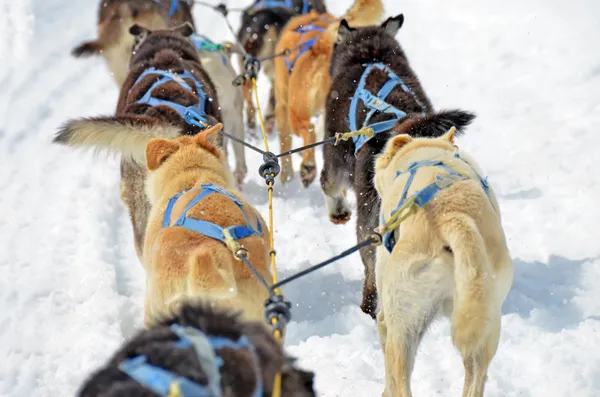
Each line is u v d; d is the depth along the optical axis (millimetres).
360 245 6453
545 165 13359
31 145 15164
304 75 13133
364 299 9430
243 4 22562
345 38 10914
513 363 8219
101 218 12453
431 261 6375
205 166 7535
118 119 8250
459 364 8250
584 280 10008
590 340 8508
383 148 8672
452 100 16250
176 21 14289
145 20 13273
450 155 7266
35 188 13516
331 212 11688
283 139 14078
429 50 18891
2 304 9805
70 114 16422
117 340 8930
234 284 6102
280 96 14008
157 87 9422
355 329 9070
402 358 6559
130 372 3627
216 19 21594
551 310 9336
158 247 6582
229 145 15680
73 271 10719
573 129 14359
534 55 17609
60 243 11578
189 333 3871
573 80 16266
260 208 13016
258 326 4148
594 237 11094
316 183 14102
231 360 3754
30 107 16688
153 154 7617
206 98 9828
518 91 16219
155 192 7484
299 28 14250
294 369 4168
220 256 6227
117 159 14570
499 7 20031
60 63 18891
